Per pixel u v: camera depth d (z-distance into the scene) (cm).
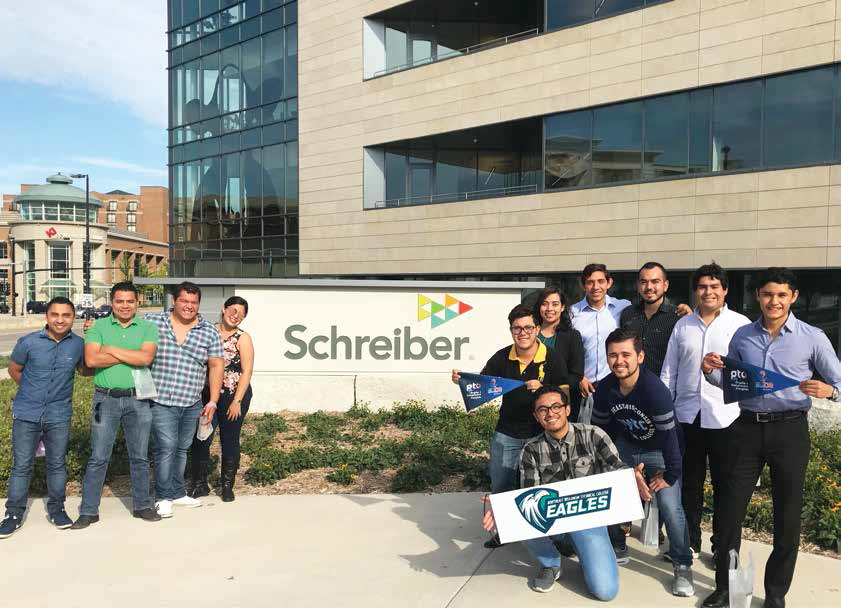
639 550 462
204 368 554
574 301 1681
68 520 506
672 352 438
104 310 4869
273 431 839
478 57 1811
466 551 459
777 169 1333
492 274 1827
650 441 396
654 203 1512
